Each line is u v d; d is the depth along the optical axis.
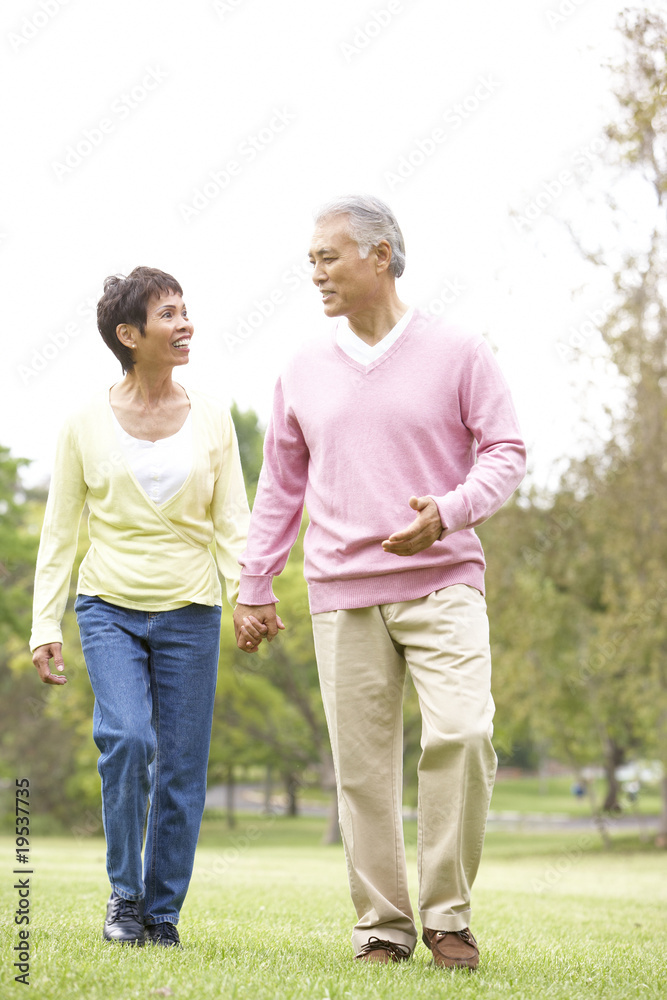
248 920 4.41
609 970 3.19
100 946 3.01
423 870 3.09
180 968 2.65
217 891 6.50
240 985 2.47
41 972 2.52
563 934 4.62
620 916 6.06
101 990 2.35
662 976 3.11
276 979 2.57
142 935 3.19
